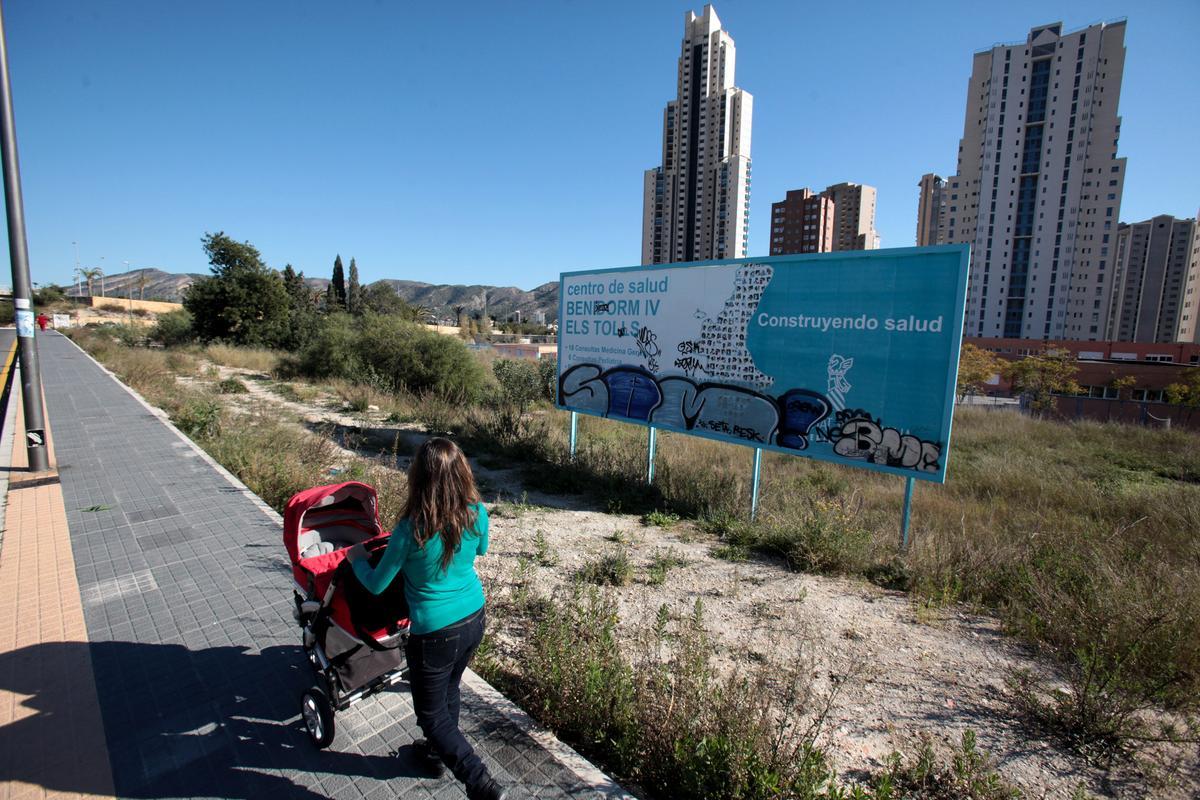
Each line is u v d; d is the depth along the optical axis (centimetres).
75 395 1514
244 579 477
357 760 287
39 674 348
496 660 400
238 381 1997
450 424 1360
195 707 322
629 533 724
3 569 494
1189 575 533
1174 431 1592
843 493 891
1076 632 445
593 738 315
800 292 716
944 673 418
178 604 436
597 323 995
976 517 793
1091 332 8488
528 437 1173
